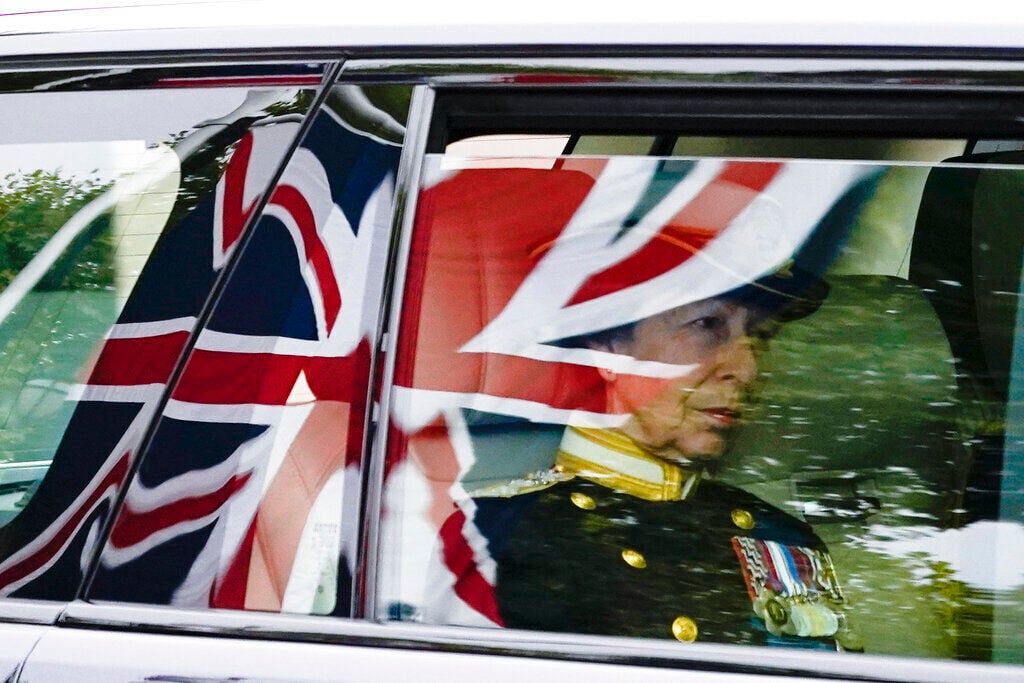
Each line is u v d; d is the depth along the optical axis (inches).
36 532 192.4
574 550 188.4
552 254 200.8
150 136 209.3
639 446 195.9
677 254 201.9
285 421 190.1
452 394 192.9
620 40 196.4
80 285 205.6
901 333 202.2
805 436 197.8
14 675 179.8
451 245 197.6
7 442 199.6
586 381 197.6
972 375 201.0
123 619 183.8
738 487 195.6
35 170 211.9
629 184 199.9
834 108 194.2
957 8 195.5
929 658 183.0
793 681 177.5
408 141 198.5
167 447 192.2
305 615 181.9
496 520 189.3
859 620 186.4
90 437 196.4
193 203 205.0
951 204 200.8
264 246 198.8
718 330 201.2
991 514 192.7
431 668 176.2
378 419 188.9
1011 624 185.6
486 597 184.7
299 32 206.4
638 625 183.6
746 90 194.5
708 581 187.3
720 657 179.8
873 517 193.3
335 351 192.1
